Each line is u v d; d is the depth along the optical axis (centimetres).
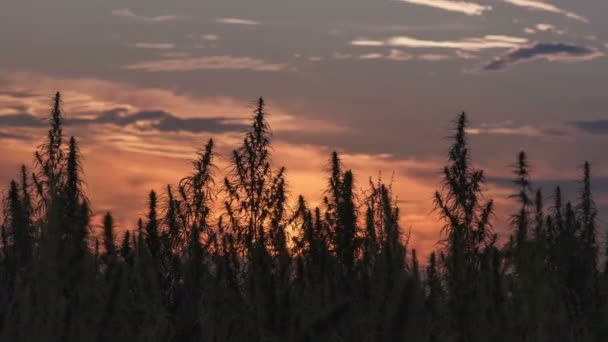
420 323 496
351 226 1271
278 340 578
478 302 896
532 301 1005
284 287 646
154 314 871
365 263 1069
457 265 974
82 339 719
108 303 737
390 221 1223
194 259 1016
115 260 855
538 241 1124
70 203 875
